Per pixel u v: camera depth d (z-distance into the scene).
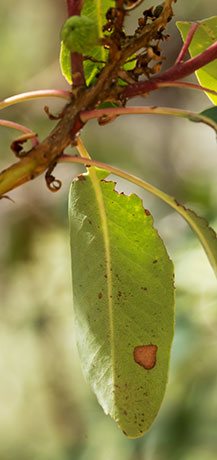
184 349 0.84
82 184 0.52
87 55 0.50
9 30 1.47
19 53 1.46
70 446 1.29
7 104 0.47
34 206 1.37
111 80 0.47
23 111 1.37
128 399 0.51
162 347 0.51
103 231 0.52
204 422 0.87
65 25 0.46
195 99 1.49
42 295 1.47
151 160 1.37
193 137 1.50
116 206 0.51
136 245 0.51
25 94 0.47
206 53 0.47
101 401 0.51
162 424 0.89
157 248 0.51
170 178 1.30
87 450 1.09
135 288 0.51
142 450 0.93
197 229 0.49
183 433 0.88
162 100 1.49
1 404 1.73
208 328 0.86
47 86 1.47
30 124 1.35
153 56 0.47
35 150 0.47
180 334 0.85
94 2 0.49
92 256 0.52
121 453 0.98
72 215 0.52
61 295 1.48
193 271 0.90
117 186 1.31
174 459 0.86
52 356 1.53
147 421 0.51
